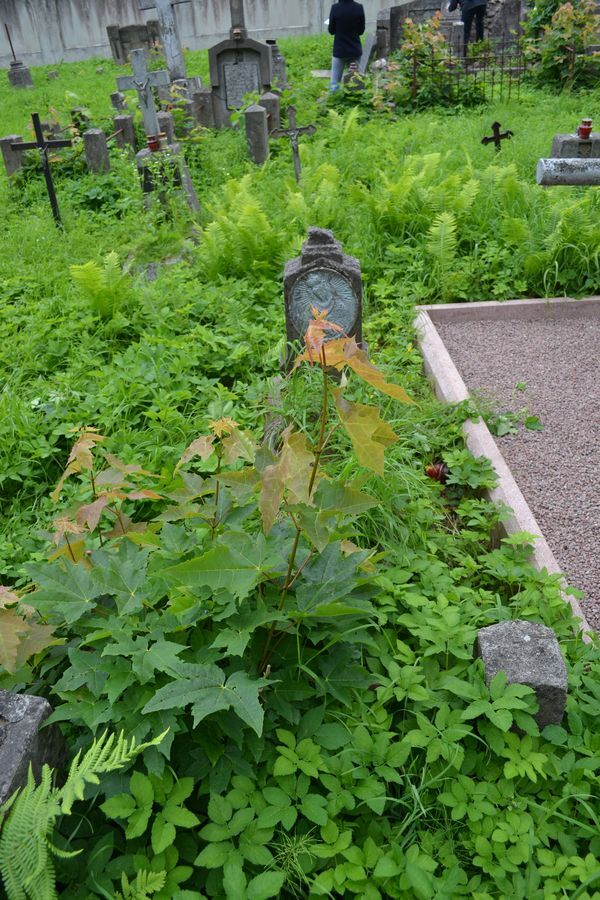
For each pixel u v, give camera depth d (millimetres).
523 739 2447
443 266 6477
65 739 2256
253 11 24469
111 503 2996
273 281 6445
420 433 4422
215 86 13391
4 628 2201
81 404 4828
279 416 4301
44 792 1777
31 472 4410
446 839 2305
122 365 5176
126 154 10633
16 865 1704
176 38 15109
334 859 2193
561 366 5574
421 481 4004
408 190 7082
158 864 2014
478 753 2514
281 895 2135
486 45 15008
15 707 2090
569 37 13211
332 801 2236
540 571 3279
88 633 2410
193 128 12375
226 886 1932
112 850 2121
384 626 2955
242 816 2131
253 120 10711
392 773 2318
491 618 3029
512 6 17875
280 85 14961
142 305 6020
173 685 2045
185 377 5000
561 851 2289
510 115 11570
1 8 25109
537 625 2775
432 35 13523
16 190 10180
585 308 6277
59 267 7281
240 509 2668
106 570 2352
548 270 6383
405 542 3447
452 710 2600
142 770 2189
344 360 1884
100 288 5844
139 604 2291
